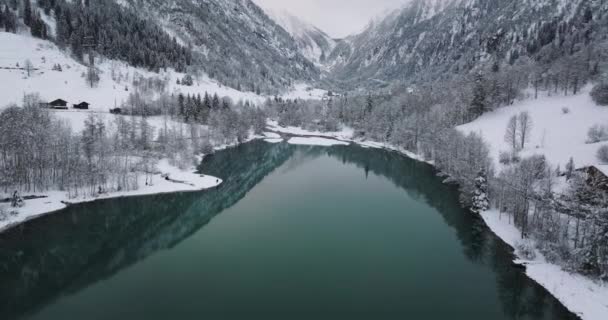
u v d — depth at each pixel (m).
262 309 46.78
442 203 95.00
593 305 46.09
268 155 163.38
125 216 84.50
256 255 63.66
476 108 157.38
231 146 173.62
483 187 84.31
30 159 87.12
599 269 51.03
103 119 141.62
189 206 92.19
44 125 95.56
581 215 61.16
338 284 53.50
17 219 75.06
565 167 83.31
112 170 101.50
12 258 64.12
